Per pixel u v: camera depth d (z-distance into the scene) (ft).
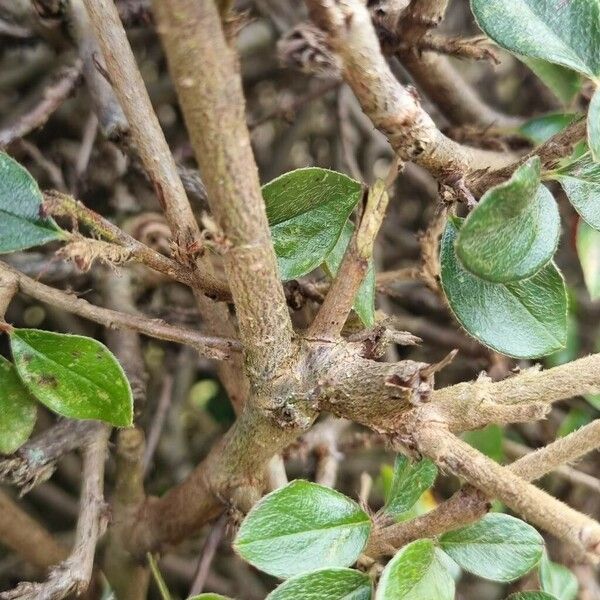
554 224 0.38
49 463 0.54
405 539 0.42
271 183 0.41
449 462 0.36
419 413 0.38
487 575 0.42
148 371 0.82
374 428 0.39
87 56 0.63
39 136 0.86
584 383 0.39
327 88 0.84
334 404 0.39
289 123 0.89
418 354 0.91
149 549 0.59
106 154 0.77
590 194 0.43
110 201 0.77
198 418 0.93
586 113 0.45
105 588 0.60
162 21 0.26
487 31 0.43
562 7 0.43
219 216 0.32
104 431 0.56
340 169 0.93
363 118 0.96
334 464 0.67
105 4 0.43
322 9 0.32
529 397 0.39
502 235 0.35
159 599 0.80
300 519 0.40
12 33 0.78
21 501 0.87
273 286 0.36
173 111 0.93
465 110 0.72
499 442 0.63
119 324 0.45
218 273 0.62
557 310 0.44
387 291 0.67
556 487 0.81
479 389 0.39
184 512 0.54
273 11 0.93
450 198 0.42
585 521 0.32
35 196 0.40
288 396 0.39
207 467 0.51
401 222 0.99
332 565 0.40
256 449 0.45
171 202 0.43
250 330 0.38
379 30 0.57
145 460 0.78
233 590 0.86
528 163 0.33
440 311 0.92
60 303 0.44
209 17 0.26
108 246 0.39
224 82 0.28
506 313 0.44
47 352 0.43
